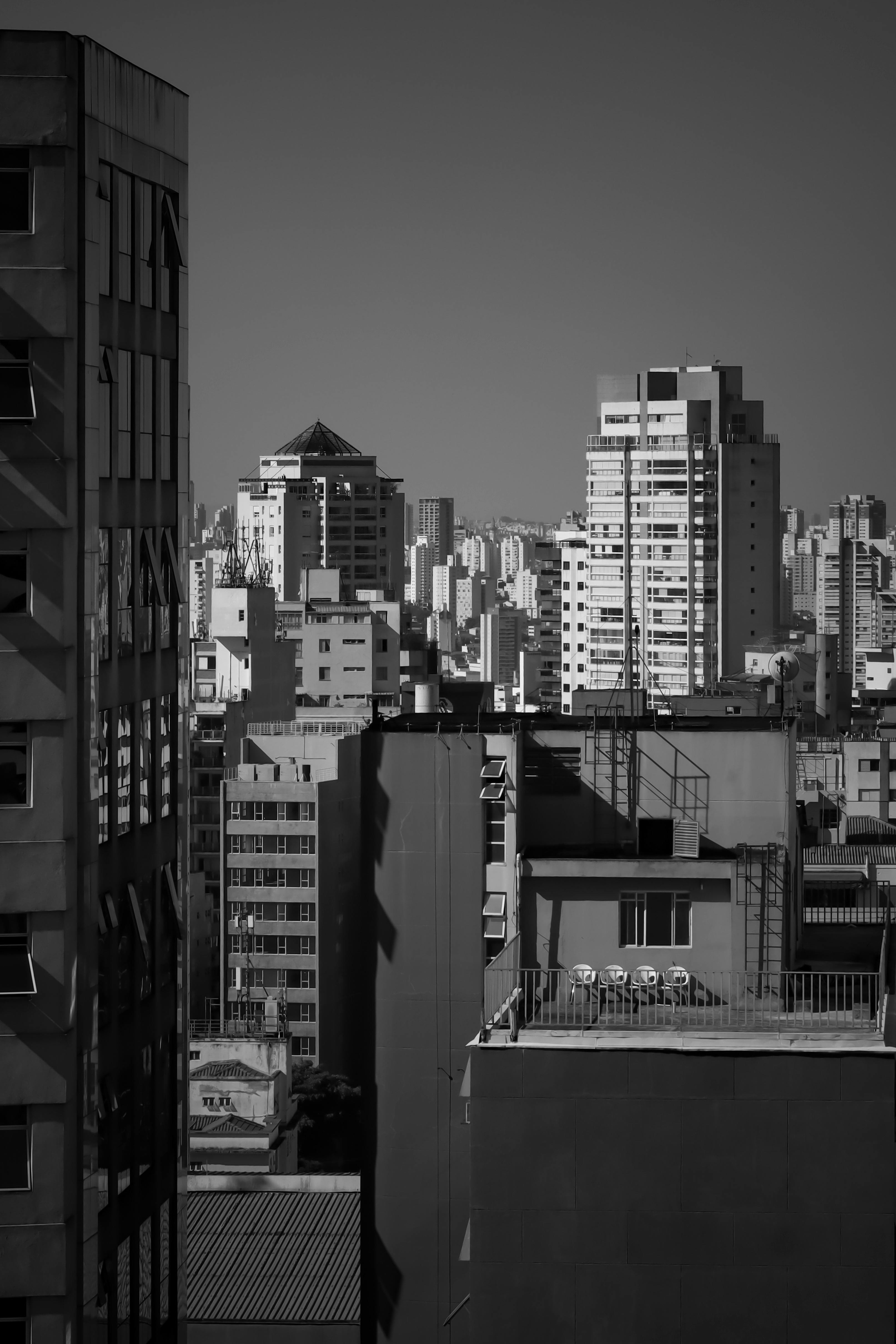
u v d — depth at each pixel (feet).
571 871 163.43
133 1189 136.36
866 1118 127.34
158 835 142.92
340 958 558.56
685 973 153.38
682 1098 128.47
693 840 168.25
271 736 637.30
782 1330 127.54
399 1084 193.16
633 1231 128.47
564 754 183.73
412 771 191.93
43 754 119.65
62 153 118.42
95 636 123.44
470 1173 141.28
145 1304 140.15
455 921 191.62
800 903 178.19
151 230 138.41
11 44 118.21
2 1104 119.96
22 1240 119.75
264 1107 401.90
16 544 119.34
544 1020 140.26
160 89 139.03
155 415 141.08
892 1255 126.93
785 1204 127.65
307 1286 251.39
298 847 549.13
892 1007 140.05
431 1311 190.29
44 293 118.52
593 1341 128.47
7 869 119.44
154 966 141.69
